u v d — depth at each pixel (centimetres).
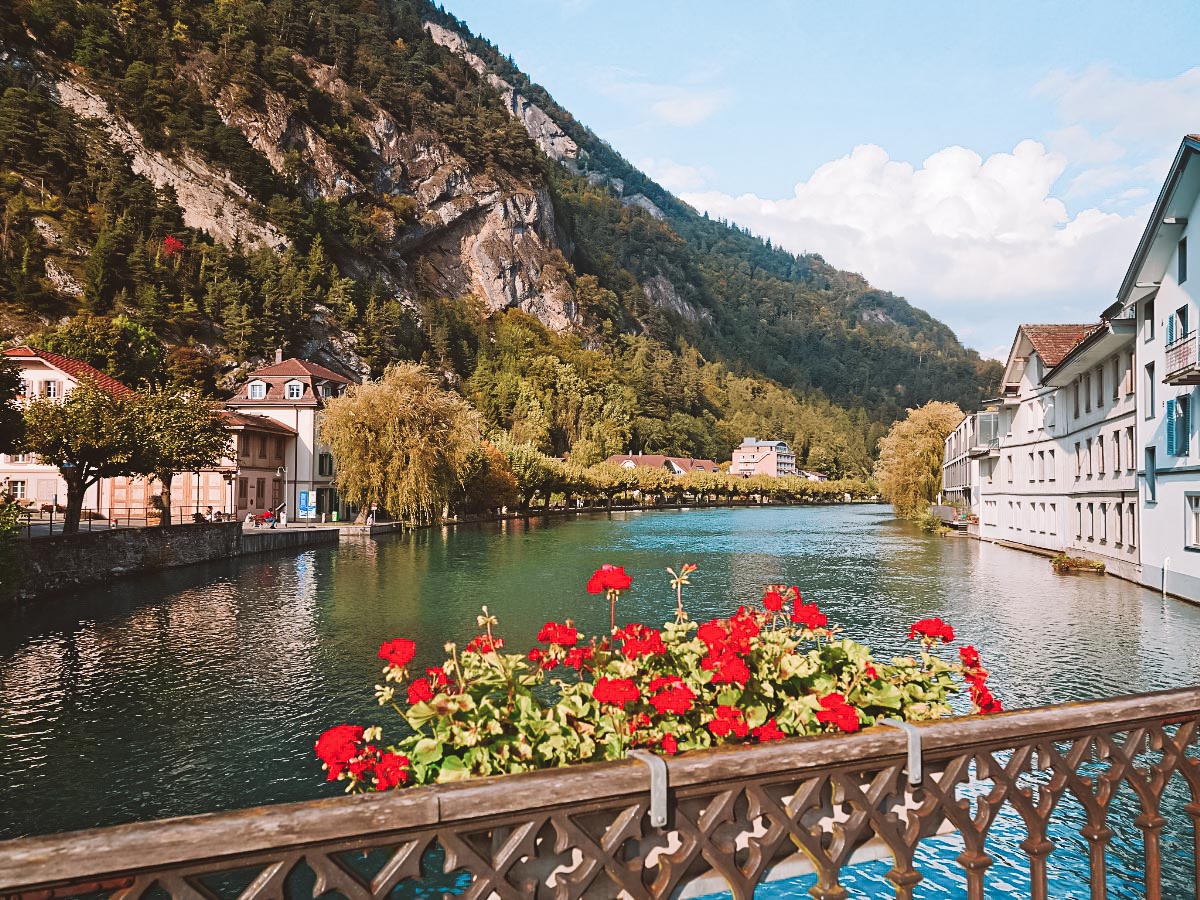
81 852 197
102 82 13412
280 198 14050
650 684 417
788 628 509
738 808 322
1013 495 4447
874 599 2383
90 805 902
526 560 3616
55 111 12338
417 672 1453
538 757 376
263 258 12550
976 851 314
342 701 1288
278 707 1256
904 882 307
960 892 676
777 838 287
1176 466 2178
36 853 194
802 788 293
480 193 18950
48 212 11012
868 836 360
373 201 16625
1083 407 3219
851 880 696
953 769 311
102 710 1241
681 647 470
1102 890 331
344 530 4862
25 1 13238
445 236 18338
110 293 10212
